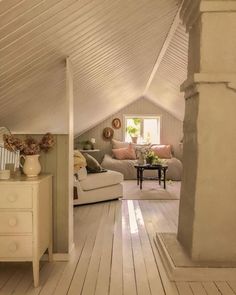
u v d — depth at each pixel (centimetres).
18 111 310
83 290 223
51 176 275
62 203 281
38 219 230
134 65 426
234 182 247
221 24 241
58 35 217
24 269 259
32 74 249
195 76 240
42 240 244
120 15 247
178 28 324
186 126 291
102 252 295
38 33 199
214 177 247
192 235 252
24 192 227
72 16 203
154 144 838
